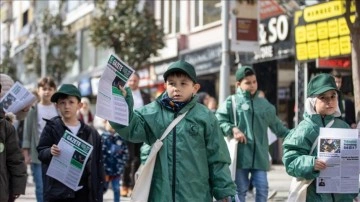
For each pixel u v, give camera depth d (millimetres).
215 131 4859
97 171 6617
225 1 13953
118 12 22250
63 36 34938
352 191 4949
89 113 12719
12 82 8414
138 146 11789
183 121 4797
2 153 5574
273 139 9164
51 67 34875
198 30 23109
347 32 14195
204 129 4824
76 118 6734
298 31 15984
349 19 9891
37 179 8672
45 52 34281
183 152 4727
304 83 15914
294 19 16156
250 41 13953
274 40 17250
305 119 5160
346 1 10000
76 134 6602
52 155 6367
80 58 37562
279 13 16984
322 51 15102
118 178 10094
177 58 23953
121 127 4633
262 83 19281
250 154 7926
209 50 21438
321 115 5125
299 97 15992
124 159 10109
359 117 8805
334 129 4898
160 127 4781
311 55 15516
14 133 5738
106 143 9953
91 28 22625
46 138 6574
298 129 5105
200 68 22141
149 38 22062
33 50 36625
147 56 22297
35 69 36500
